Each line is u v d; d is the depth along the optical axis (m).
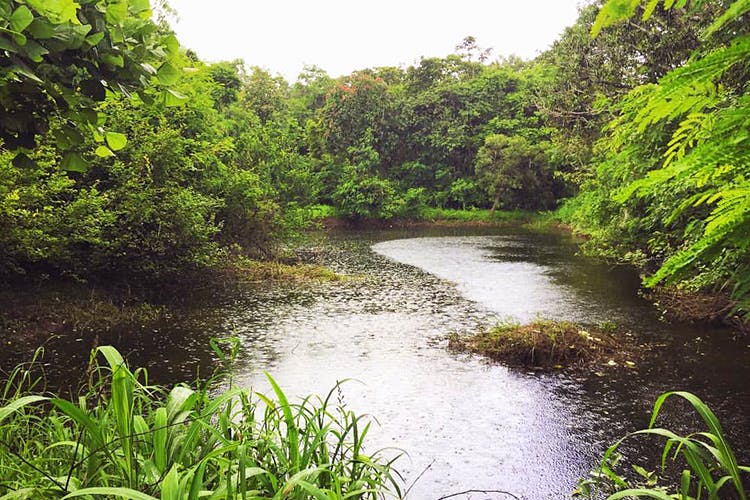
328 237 23.80
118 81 2.08
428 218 32.16
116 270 9.81
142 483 1.99
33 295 8.64
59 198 9.37
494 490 3.77
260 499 1.83
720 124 0.69
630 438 4.66
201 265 10.77
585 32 13.27
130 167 9.56
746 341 7.33
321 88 42.84
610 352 6.99
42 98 2.13
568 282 12.05
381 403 5.43
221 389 5.70
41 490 1.84
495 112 36.25
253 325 8.45
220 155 14.40
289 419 2.40
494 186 32.25
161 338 7.62
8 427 2.76
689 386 5.81
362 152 32.00
